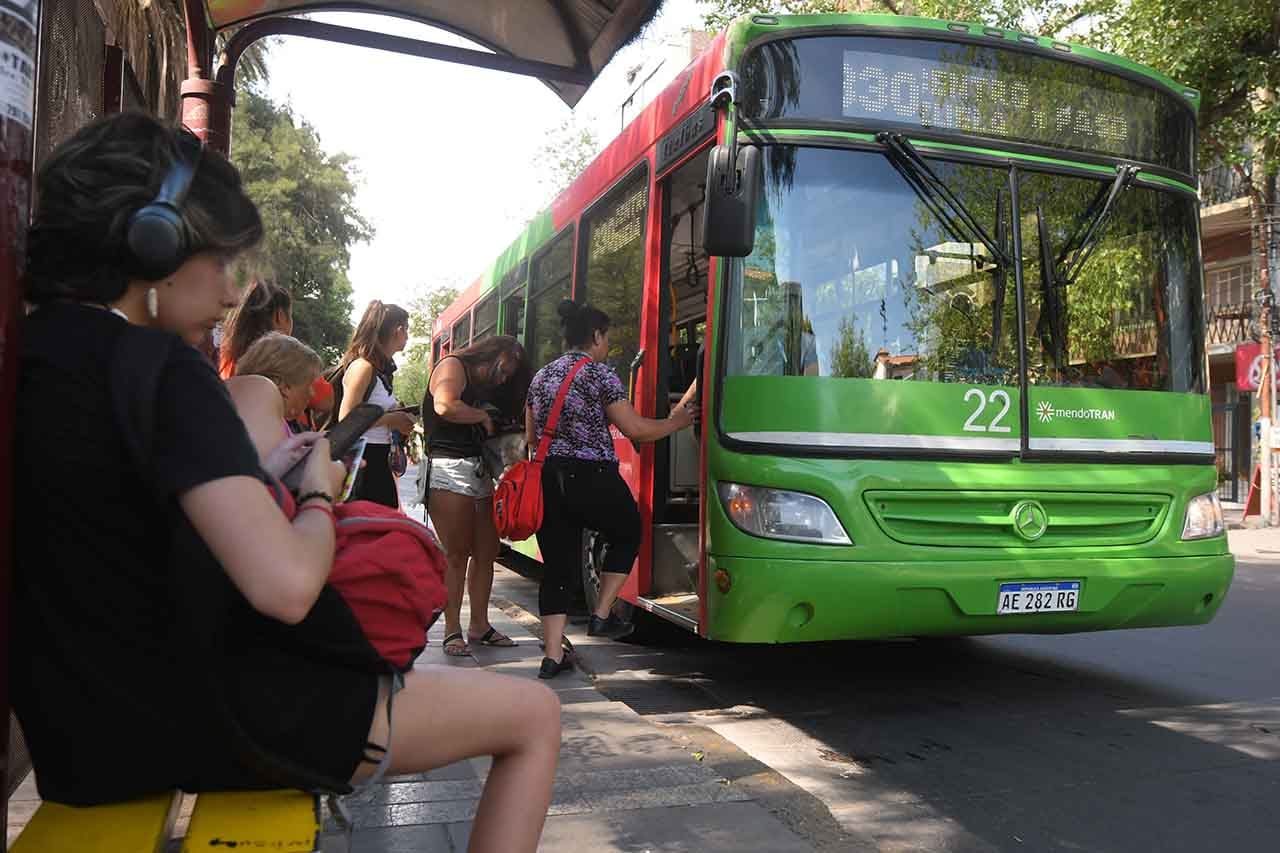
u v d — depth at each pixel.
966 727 5.17
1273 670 6.50
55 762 1.56
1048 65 5.64
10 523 1.50
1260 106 15.42
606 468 5.74
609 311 7.52
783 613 4.89
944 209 5.37
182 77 7.52
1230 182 23.02
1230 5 13.02
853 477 4.95
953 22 5.52
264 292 4.56
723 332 5.20
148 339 1.56
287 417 3.80
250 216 1.75
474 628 6.60
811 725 5.22
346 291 40.00
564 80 6.88
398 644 1.78
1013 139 5.53
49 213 1.61
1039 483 5.16
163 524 1.54
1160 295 5.70
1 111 1.49
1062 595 5.12
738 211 4.98
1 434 1.47
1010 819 3.89
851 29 5.40
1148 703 5.65
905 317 5.24
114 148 1.62
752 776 4.20
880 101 5.39
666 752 4.28
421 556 1.83
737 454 5.07
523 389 6.42
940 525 5.05
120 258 1.61
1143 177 5.71
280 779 1.61
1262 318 17.91
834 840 3.63
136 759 1.54
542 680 5.62
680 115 6.18
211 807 1.67
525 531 5.53
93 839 1.57
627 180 7.20
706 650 7.13
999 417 5.21
